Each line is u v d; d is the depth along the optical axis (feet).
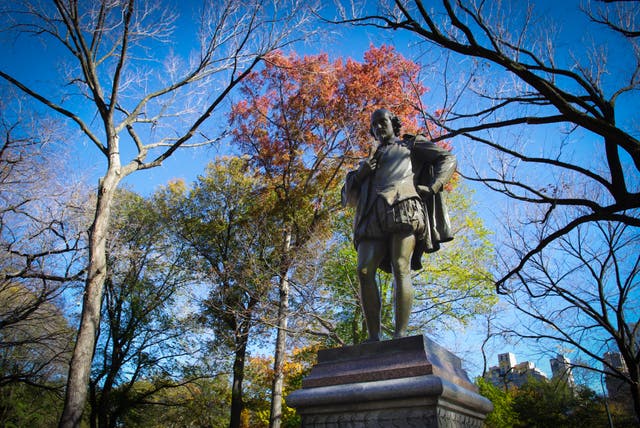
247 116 65.46
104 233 42.78
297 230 63.52
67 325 63.98
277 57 56.18
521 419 109.91
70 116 46.39
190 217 85.81
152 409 93.61
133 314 82.07
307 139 62.54
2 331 58.44
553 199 32.91
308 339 61.82
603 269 51.80
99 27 46.29
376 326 15.21
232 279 62.39
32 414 68.03
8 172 47.52
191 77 51.13
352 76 59.16
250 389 95.66
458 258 63.36
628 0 26.48
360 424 12.52
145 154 48.83
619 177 29.58
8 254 48.91
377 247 15.87
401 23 29.48
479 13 32.35
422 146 16.78
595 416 105.81
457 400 12.72
